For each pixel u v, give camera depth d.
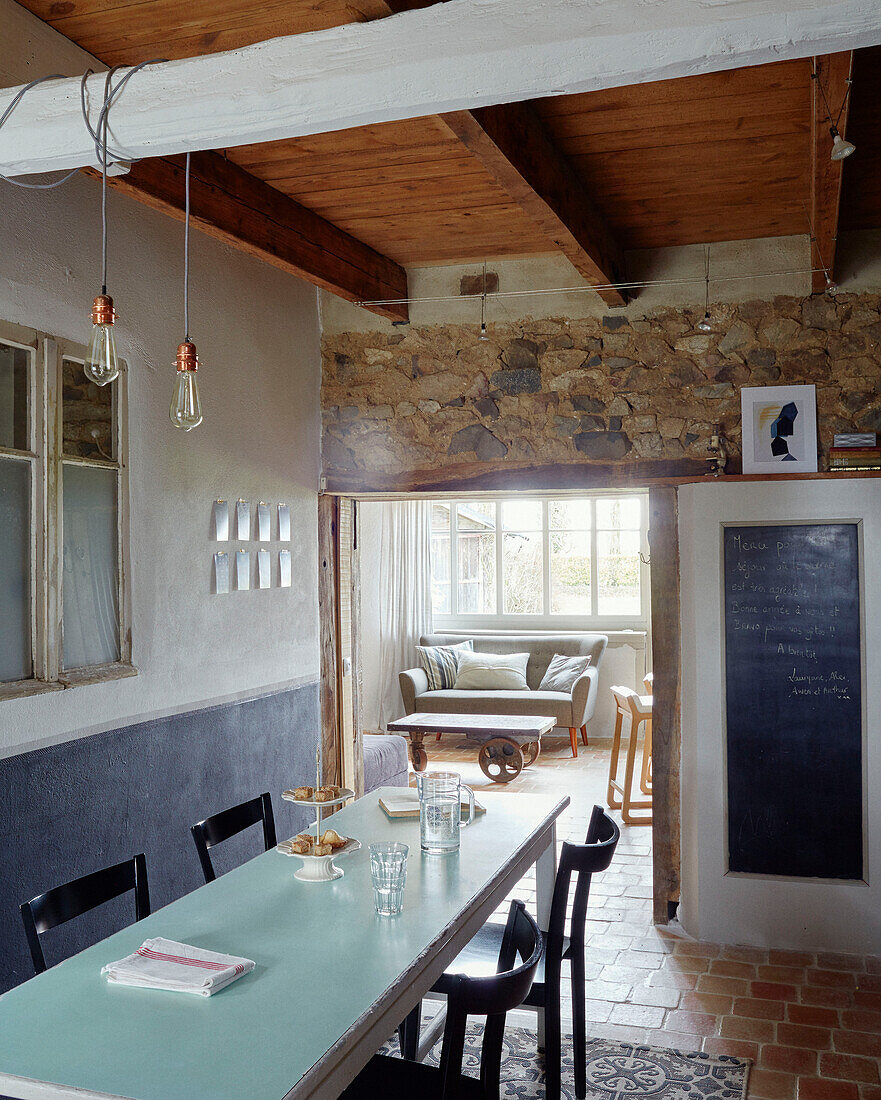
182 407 2.13
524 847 2.89
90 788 3.30
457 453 4.89
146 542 3.65
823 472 4.25
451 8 1.85
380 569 9.57
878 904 4.09
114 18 2.59
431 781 2.86
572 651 8.86
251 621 4.41
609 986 3.80
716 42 1.70
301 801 2.72
